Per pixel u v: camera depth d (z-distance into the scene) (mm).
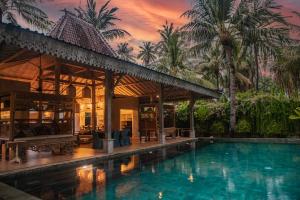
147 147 12555
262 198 5344
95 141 11594
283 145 15492
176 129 19578
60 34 14422
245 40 21375
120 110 17359
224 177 7230
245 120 19391
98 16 29938
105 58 8922
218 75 30297
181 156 11219
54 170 7684
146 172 7762
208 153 12273
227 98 22656
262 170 8312
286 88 20109
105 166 8484
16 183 6180
